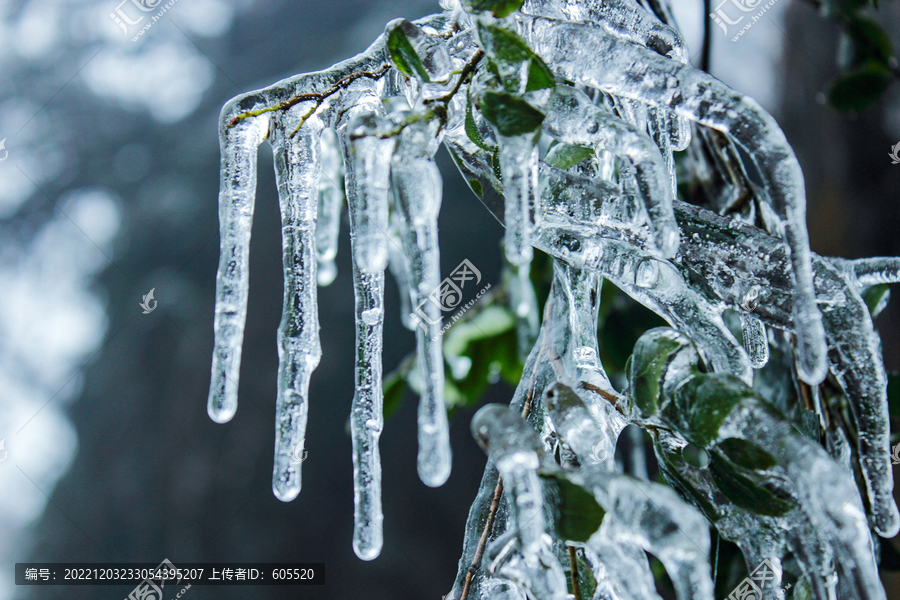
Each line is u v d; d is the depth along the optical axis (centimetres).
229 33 852
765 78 305
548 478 71
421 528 658
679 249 76
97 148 866
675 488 75
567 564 74
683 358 73
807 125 284
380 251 71
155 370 782
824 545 72
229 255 78
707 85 72
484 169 78
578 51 74
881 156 267
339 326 688
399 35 75
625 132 71
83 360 809
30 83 882
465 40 77
